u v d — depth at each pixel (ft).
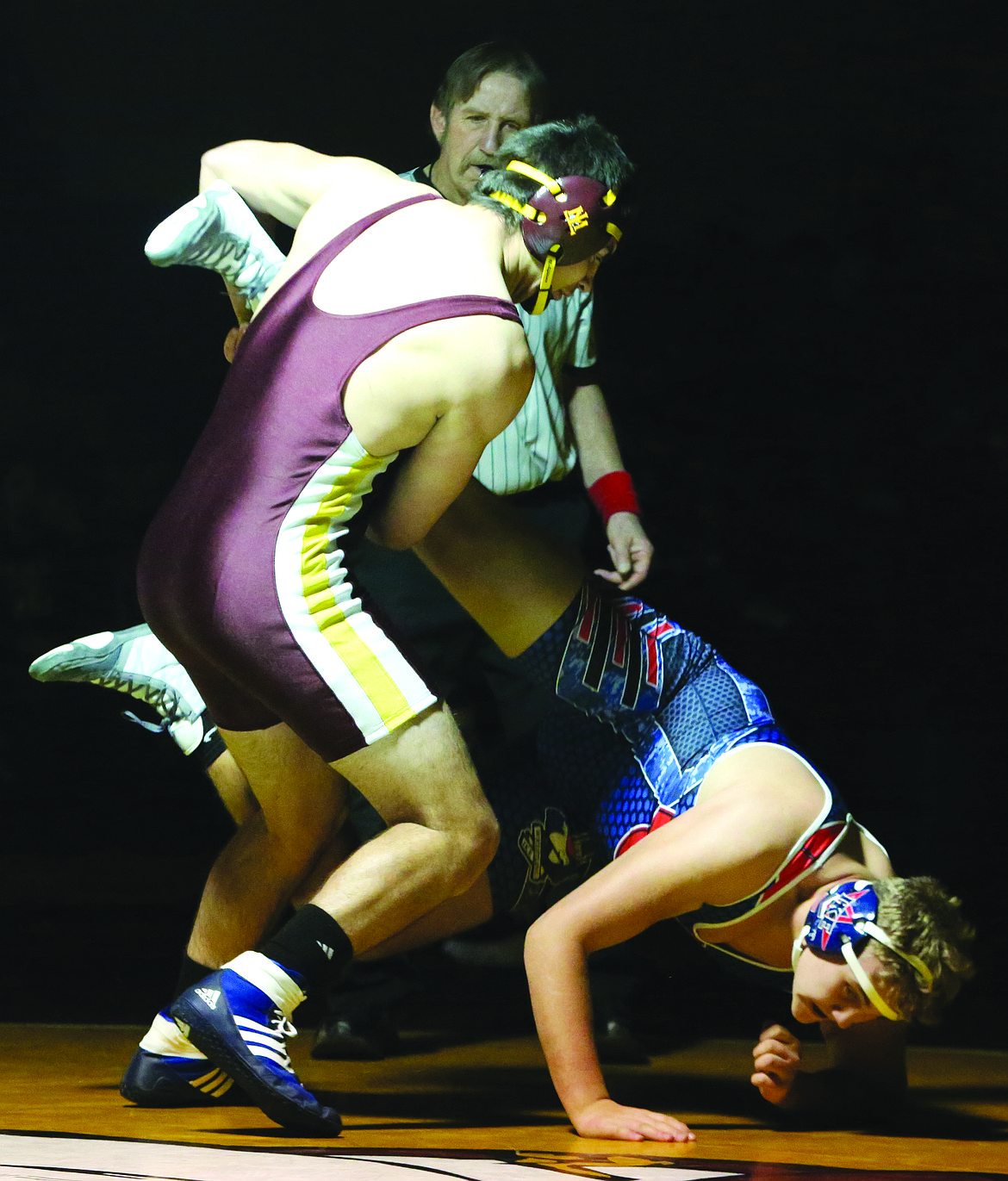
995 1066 27.50
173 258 20.36
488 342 18.92
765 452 70.44
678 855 19.76
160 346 84.38
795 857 20.27
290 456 18.85
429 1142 17.56
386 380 18.78
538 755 24.58
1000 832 65.31
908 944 18.97
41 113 76.43
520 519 23.47
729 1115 21.40
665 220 72.13
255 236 20.83
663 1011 37.45
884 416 70.03
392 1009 28.09
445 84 30.25
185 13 73.77
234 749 20.62
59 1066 24.16
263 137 73.82
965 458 69.31
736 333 70.90
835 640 68.74
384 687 18.92
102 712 79.92
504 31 70.85
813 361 70.33
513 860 24.38
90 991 37.37
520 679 31.07
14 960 45.55
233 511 18.86
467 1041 30.73
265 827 21.68
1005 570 68.49
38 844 77.61
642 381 71.10
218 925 21.65
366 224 19.84
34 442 83.35
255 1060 17.78
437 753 19.03
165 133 75.66
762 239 71.61
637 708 22.67
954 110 70.33
